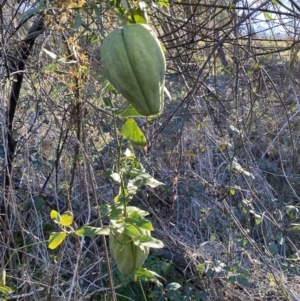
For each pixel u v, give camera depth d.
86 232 1.59
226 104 3.61
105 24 2.42
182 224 3.63
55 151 3.24
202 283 3.14
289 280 3.19
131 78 1.23
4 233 2.69
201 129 3.56
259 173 3.77
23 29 3.05
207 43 3.07
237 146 3.10
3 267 2.28
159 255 3.35
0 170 2.94
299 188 4.02
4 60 2.62
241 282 2.94
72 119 2.42
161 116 3.33
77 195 3.16
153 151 3.49
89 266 3.04
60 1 1.73
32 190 3.19
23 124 3.04
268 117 4.13
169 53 2.96
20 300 2.74
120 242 1.61
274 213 3.57
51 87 2.54
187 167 3.70
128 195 1.66
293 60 1.95
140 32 1.24
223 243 3.47
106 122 3.10
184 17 3.03
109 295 3.09
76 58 1.96
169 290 2.91
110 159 3.28
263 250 3.52
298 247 3.65
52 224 3.12
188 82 3.47
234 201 3.76
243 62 3.09
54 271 2.49
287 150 4.04
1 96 2.64
